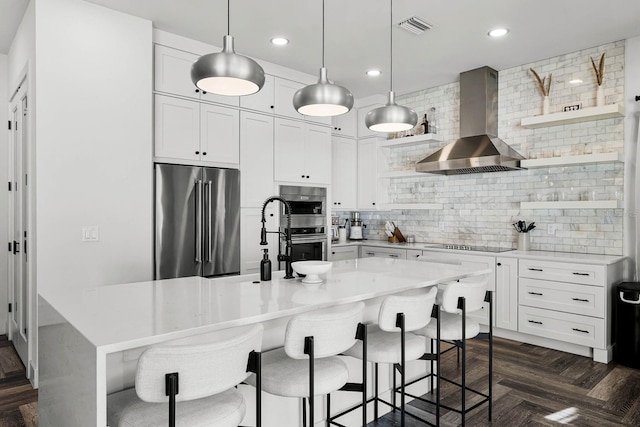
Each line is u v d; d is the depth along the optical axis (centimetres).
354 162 586
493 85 462
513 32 367
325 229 505
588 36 376
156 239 356
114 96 327
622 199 388
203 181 386
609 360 357
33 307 304
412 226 565
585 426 250
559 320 377
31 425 254
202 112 391
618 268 379
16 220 377
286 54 418
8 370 338
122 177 331
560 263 375
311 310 200
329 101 223
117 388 164
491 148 420
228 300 196
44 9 296
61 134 303
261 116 437
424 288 283
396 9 324
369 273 278
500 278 416
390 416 266
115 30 328
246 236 423
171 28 362
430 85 523
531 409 272
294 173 468
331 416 240
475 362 356
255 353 155
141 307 181
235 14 335
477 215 496
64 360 162
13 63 390
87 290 219
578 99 412
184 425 139
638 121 377
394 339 229
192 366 132
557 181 430
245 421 203
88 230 315
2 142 423
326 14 333
